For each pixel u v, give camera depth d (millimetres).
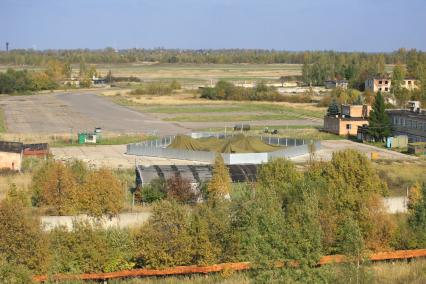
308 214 38062
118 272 37719
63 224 43031
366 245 40719
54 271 36594
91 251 37312
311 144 81812
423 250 42469
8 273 33719
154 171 59969
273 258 35719
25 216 38000
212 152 82750
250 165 63781
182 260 38500
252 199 41344
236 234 39219
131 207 52500
